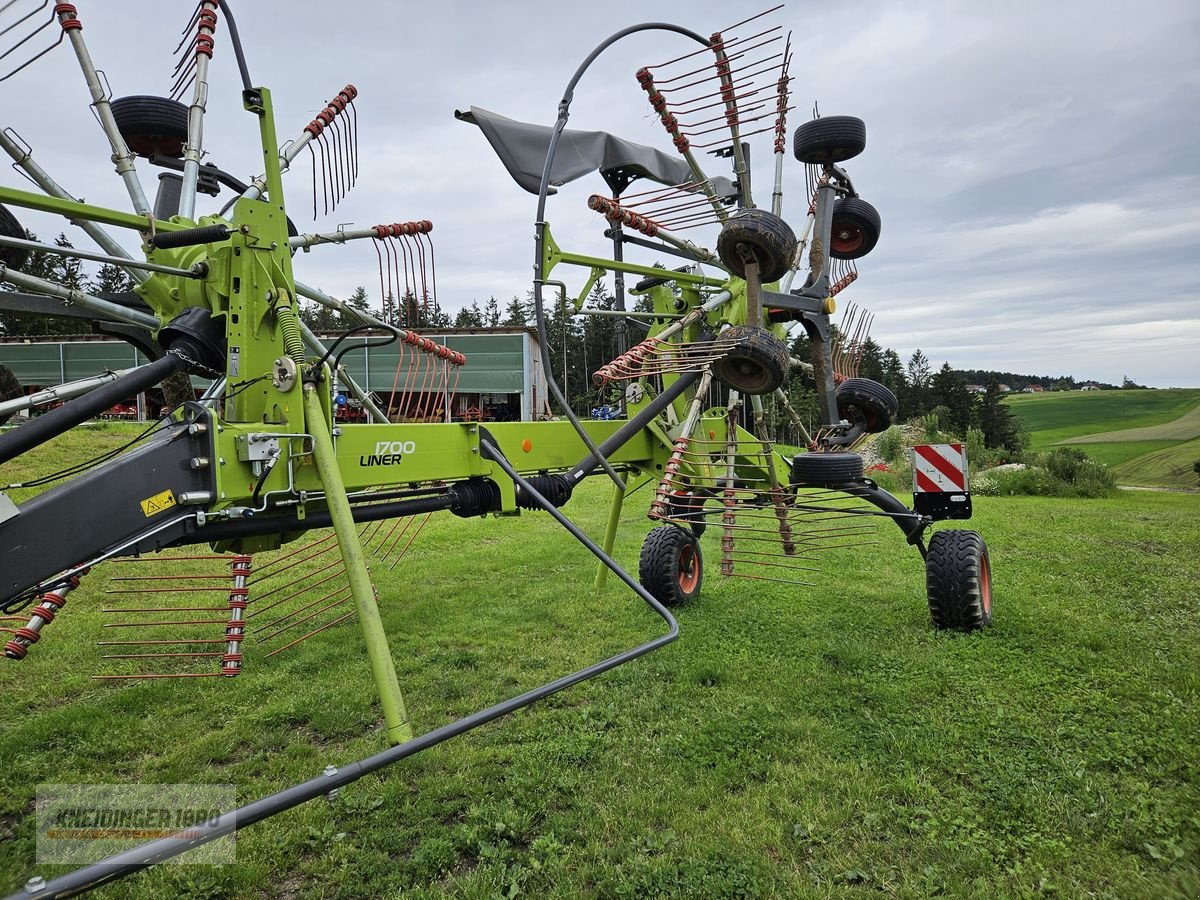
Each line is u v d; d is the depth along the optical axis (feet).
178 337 11.28
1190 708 11.71
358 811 9.34
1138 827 8.39
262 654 15.64
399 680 13.99
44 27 12.57
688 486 15.23
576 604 19.26
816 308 16.61
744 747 10.84
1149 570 22.75
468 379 46.70
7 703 13.39
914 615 17.56
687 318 15.94
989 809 8.95
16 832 9.19
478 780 10.02
